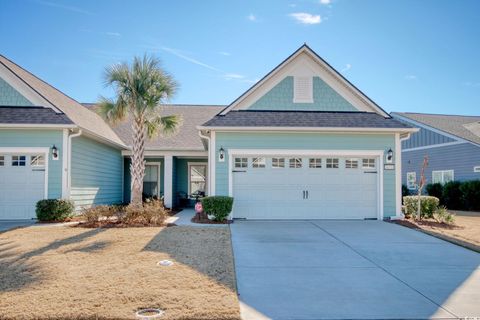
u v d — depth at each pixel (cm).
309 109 1474
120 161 1961
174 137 1948
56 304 499
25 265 696
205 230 1116
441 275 673
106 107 1402
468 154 2059
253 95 1470
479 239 1014
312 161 1400
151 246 877
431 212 1389
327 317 483
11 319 453
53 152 1352
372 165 1414
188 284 592
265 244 923
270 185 1386
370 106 1489
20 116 1348
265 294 566
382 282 629
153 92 1396
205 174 2045
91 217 1235
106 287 570
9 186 1355
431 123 2416
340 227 1202
